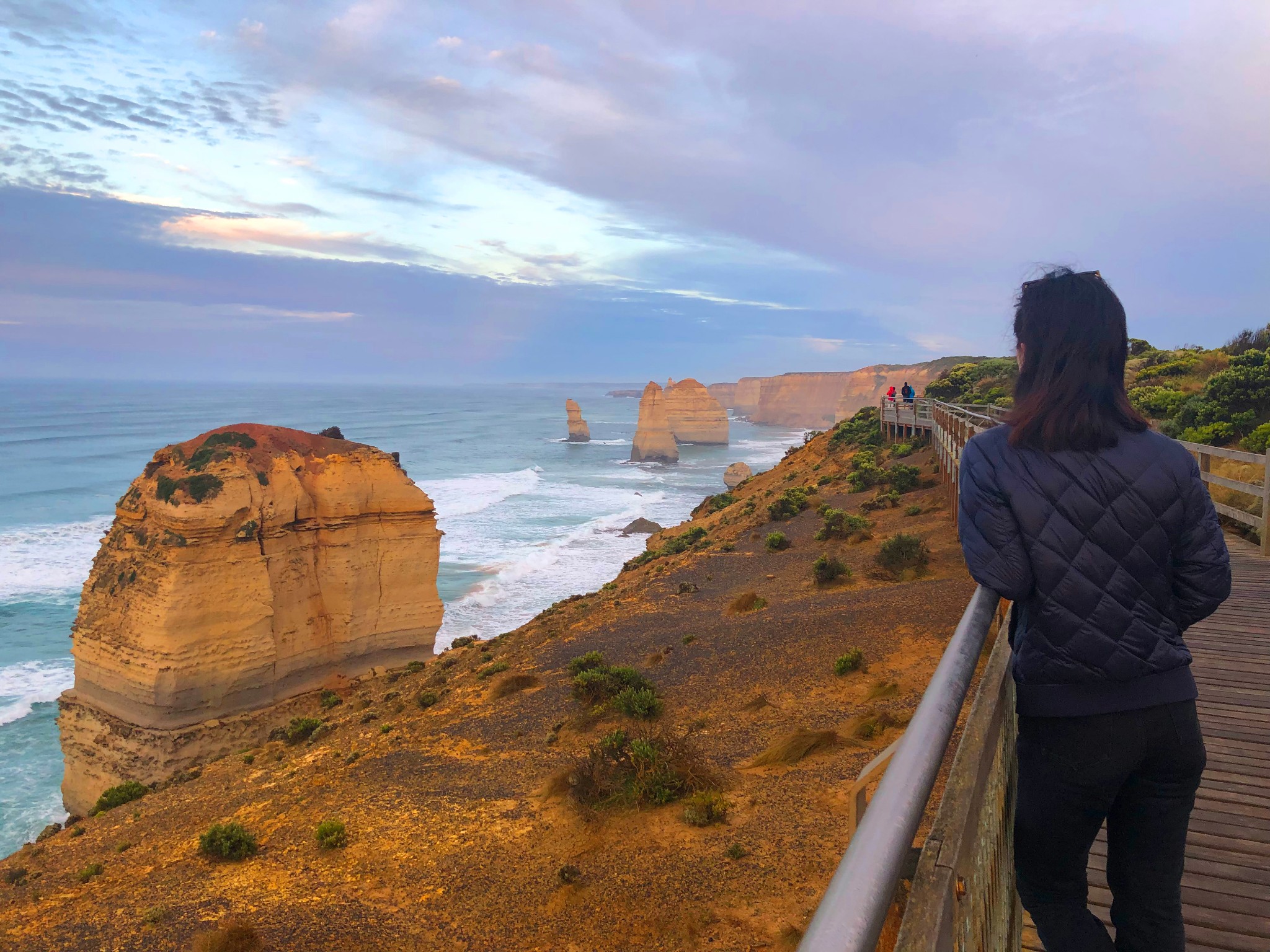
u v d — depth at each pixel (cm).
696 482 13625
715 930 980
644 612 2856
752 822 1216
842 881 108
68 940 1359
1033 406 234
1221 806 502
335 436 4147
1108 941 242
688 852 1170
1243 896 410
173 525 3325
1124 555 221
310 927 1189
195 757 3297
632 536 7725
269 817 1755
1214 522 228
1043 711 230
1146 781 235
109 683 3344
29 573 6538
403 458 16562
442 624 4656
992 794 212
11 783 3362
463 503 10081
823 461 5631
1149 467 222
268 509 3628
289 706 3594
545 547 7219
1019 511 226
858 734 1442
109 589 3394
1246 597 940
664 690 1945
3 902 1703
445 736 2002
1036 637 231
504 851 1316
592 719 1844
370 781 1803
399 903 1218
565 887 1152
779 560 3189
